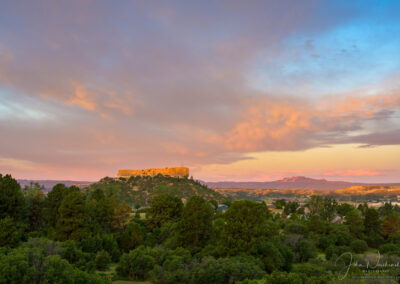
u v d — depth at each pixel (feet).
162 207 296.92
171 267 121.80
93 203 302.66
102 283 93.97
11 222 190.08
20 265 80.33
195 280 105.70
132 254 143.02
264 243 152.25
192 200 205.16
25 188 374.63
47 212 256.32
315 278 84.38
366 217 290.15
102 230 250.37
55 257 88.94
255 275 100.17
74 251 144.56
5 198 231.71
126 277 139.44
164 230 248.73
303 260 177.06
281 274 85.25
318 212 398.62
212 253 161.99
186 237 196.95
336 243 243.60
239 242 151.74
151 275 122.93
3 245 176.55
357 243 223.30
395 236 267.18
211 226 204.23
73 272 88.84
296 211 484.74
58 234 219.41
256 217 160.56
